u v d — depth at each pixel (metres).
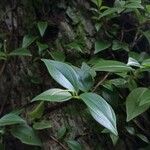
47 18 0.70
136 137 0.62
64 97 0.38
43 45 0.65
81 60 0.67
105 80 0.55
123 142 0.62
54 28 0.69
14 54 0.60
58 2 0.71
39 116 0.53
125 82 0.54
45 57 0.67
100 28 0.70
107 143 0.61
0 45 0.65
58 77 0.40
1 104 0.69
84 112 0.60
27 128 0.46
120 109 0.60
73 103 0.57
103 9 0.69
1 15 0.72
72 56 0.67
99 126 0.61
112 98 0.56
